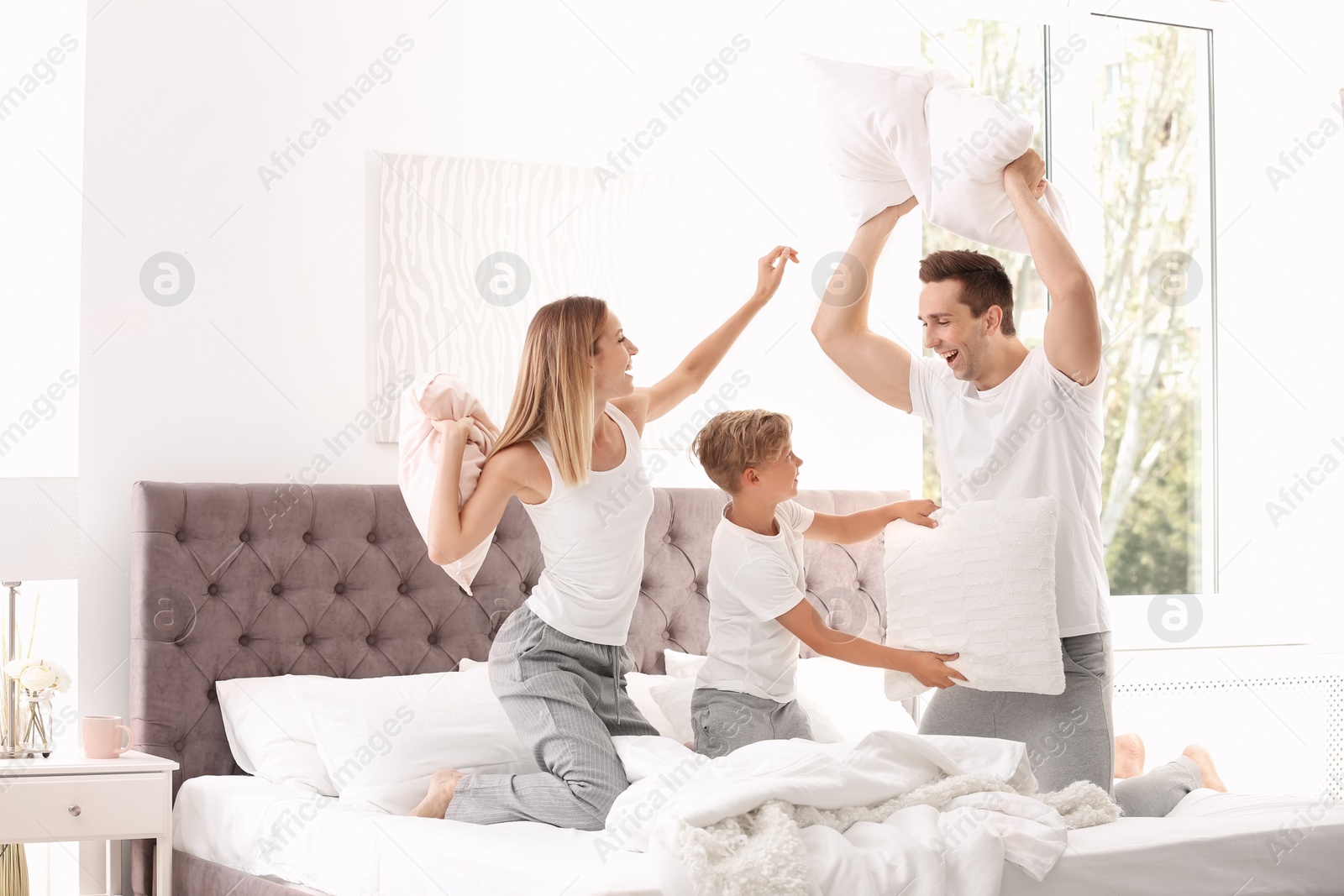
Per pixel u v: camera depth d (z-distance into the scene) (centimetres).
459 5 329
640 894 161
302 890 223
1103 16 402
